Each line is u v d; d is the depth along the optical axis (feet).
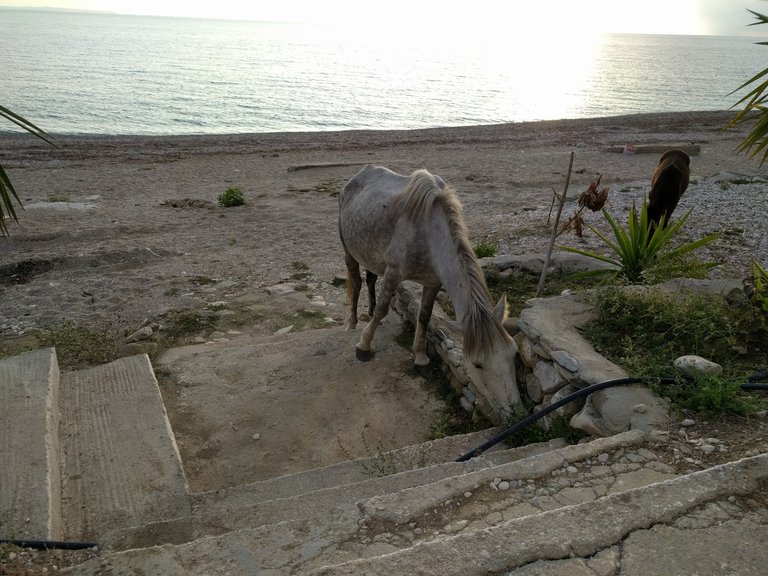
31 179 54.49
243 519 10.94
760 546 7.72
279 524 9.34
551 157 68.39
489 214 41.32
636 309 15.81
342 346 20.58
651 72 286.25
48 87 138.51
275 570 8.33
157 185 53.98
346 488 11.71
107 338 22.71
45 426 13.28
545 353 14.75
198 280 29.07
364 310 25.75
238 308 25.75
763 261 24.21
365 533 9.02
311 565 8.38
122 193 50.34
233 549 8.79
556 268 23.79
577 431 13.23
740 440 10.87
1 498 11.05
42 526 10.44
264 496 12.65
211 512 11.29
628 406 12.10
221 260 32.32
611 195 42.39
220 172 60.49
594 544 7.75
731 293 15.64
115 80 159.94
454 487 9.96
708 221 30.71
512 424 14.20
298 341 21.06
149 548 8.86
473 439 14.40
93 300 26.37
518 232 33.30
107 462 13.46
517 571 7.34
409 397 17.63
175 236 36.96
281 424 16.48
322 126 113.70
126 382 16.97
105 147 72.59
